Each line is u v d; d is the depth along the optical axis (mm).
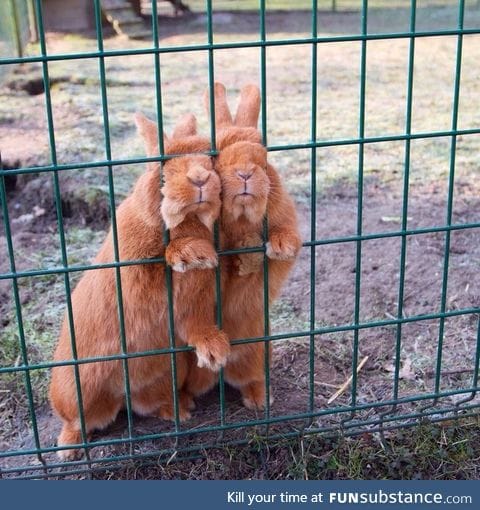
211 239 762
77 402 869
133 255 780
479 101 2346
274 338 827
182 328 818
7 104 2393
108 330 844
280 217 782
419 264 1346
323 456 879
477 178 1730
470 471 879
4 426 983
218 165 715
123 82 2686
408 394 990
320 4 4398
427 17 3342
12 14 2611
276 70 2844
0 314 1252
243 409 964
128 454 884
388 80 2645
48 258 1417
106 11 3926
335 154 1903
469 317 1180
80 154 1852
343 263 1364
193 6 4594
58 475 849
